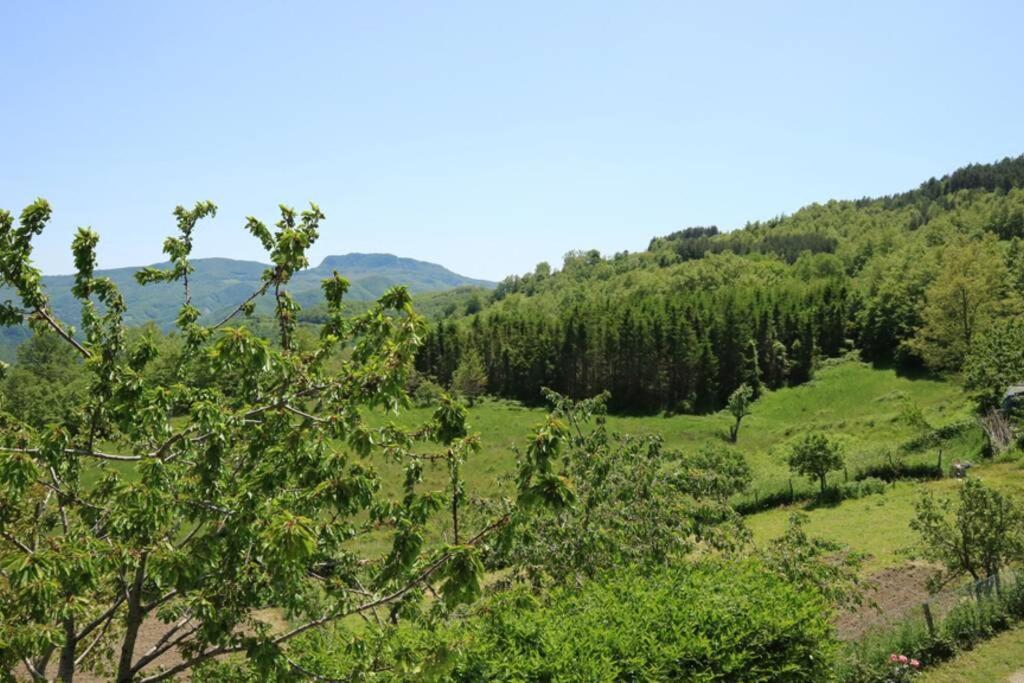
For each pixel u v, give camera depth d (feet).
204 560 15.75
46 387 121.90
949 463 105.91
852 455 120.37
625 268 626.23
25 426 17.90
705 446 165.99
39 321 19.07
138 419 17.22
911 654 35.86
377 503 19.44
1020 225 363.97
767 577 31.32
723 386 255.91
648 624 25.58
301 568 16.15
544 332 285.23
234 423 17.74
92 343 18.86
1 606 16.74
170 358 21.26
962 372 149.89
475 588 16.72
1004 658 35.88
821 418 209.26
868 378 236.22
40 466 17.47
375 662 18.71
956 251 186.80
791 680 26.53
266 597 17.20
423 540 18.39
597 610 26.91
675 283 437.99
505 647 24.13
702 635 25.05
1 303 18.26
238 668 20.29
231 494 17.98
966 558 44.68
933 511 47.96
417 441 22.49
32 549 19.11
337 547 20.38
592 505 39.19
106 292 20.12
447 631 23.93
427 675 18.17
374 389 17.85
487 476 123.75
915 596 50.60
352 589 19.93
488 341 301.02
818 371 257.75
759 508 108.06
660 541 38.58
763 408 233.76
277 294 19.93
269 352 16.87
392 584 19.26
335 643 23.66
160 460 16.53
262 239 21.24
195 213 22.91
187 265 22.43
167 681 20.18
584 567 36.55
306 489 18.57
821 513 95.81
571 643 24.12
